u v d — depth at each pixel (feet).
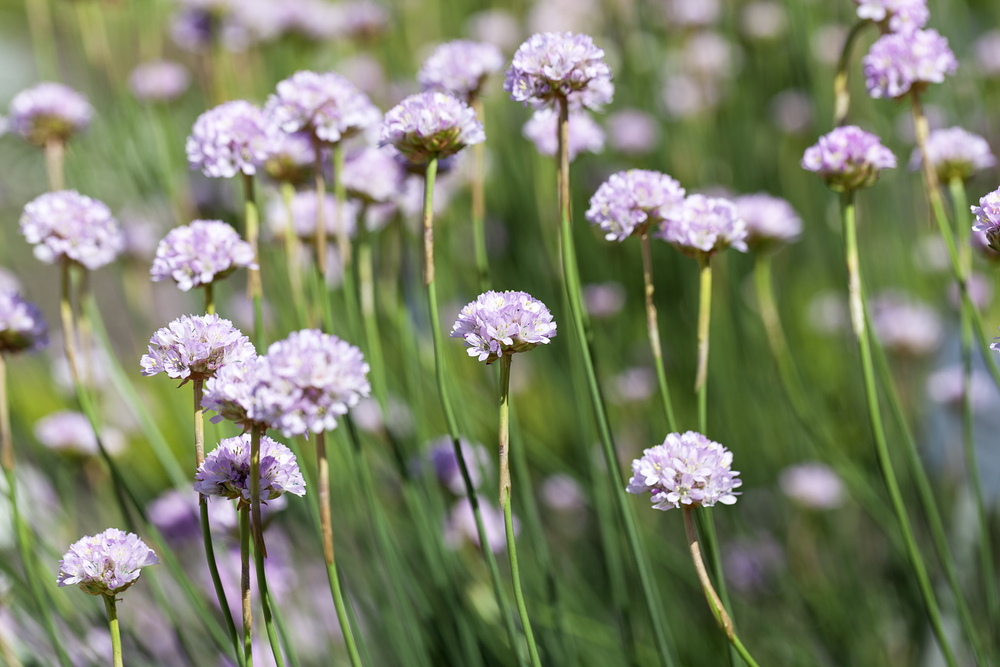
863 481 3.14
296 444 2.69
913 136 4.44
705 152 4.80
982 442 3.52
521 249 4.23
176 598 3.06
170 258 2.51
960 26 4.97
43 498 3.27
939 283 4.57
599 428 2.55
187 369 2.38
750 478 3.98
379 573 2.90
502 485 2.42
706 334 2.55
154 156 4.04
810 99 4.57
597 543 3.30
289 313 3.70
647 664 2.95
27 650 2.77
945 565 2.70
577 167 4.44
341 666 3.03
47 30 4.23
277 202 3.06
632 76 4.91
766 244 2.93
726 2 5.31
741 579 3.59
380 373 2.76
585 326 2.56
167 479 3.92
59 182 2.93
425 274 2.52
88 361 2.81
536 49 2.53
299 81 2.64
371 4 4.31
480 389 3.87
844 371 4.33
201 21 3.89
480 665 2.77
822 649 3.39
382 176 2.80
